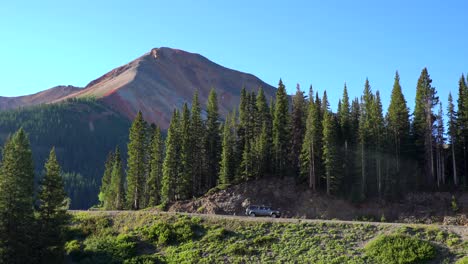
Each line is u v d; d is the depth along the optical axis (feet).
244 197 261.24
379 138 270.67
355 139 280.72
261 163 277.44
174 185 279.49
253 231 168.04
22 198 153.89
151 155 311.68
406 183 260.83
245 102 310.86
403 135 276.41
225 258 153.79
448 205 237.04
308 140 262.67
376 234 155.53
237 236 165.89
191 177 284.20
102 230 183.93
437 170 264.93
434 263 136.46
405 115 278.26
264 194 262.06
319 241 156.66
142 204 302.45
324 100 308.60
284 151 282.15
